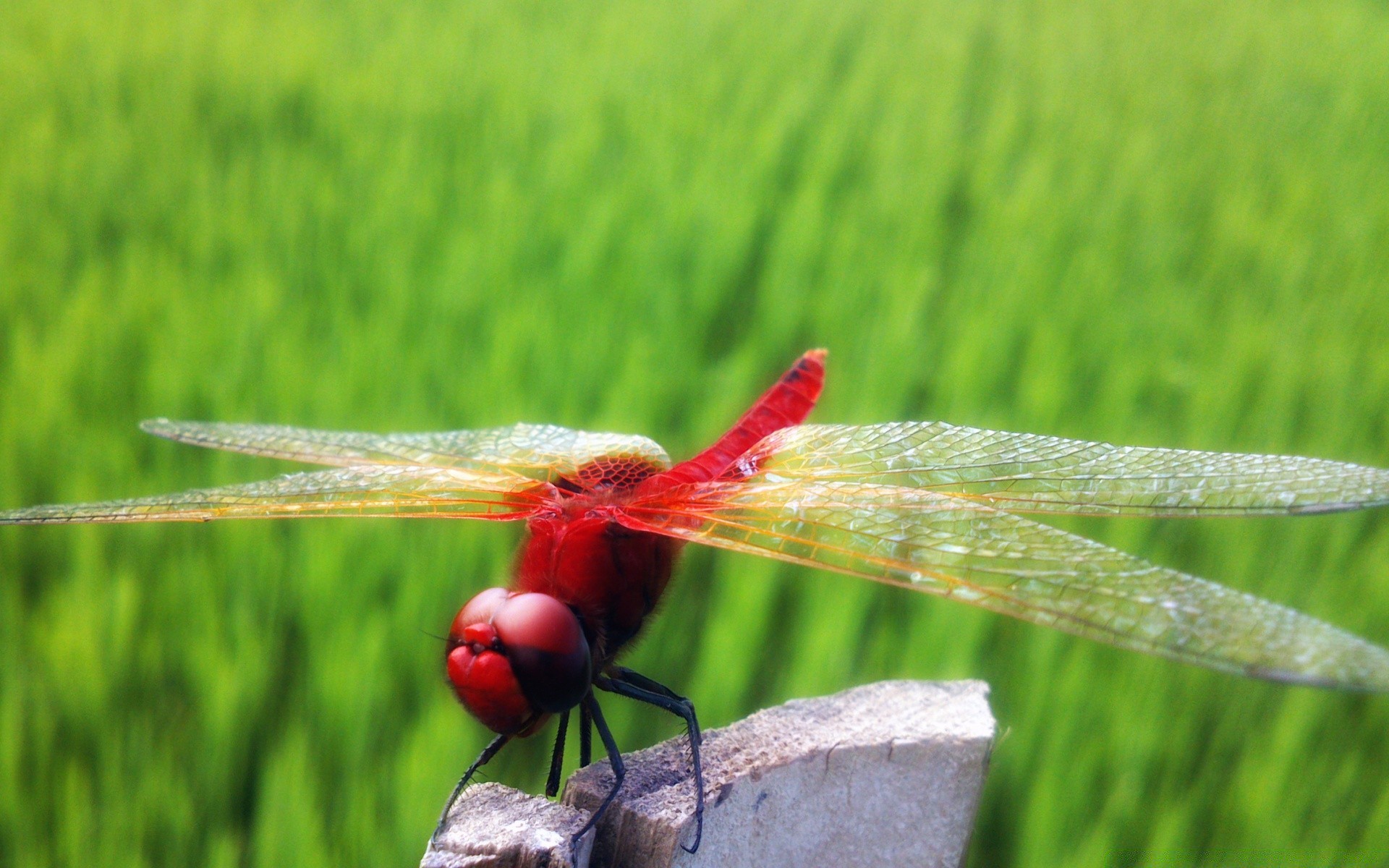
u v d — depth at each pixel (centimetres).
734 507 9
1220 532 15
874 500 9
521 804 7
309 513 9
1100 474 9
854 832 8
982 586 8
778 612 15
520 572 9
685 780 8
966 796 8
